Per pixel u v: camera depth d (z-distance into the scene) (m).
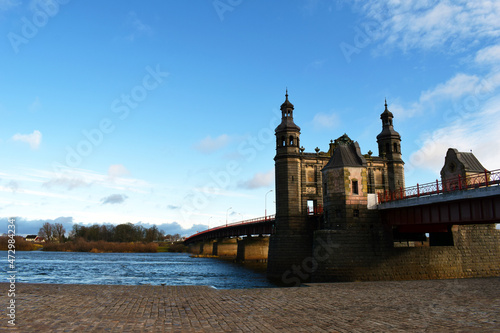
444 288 33.22
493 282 39.41
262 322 19.14
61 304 23.52
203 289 32.72
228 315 21.00
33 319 18.89
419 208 48.16
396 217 52.44
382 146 82.50
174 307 23.48
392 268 52.59
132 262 117.75
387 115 83.75
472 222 42.34
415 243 62.47
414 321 18.81
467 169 54.06
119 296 27.66
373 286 35.31
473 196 39.25
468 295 28.30
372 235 53.94
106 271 81.81
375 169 80.38
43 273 75.12
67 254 177.38
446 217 43.91
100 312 21.25
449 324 18.00
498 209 37.88
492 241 55.78
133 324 18.41
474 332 16.34
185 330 17.41
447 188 48.28
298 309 22.83
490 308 22.36
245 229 110.75
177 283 58.16
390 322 18.66
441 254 53.81
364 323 18.52
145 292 30.17
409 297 27.47
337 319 19.64
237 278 67.62
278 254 69.12
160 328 17.70
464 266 54.16
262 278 68.00
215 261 126.81
